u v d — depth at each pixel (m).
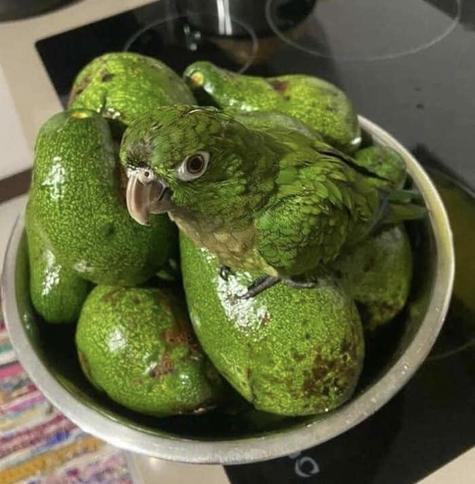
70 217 0.30
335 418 0.30
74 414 0.31
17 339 0.33
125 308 0.31
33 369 0.32
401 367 0.31
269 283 0.29
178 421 0.32
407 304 0.34
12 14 0.54
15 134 0.68
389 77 0.51
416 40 0.53
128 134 0.25
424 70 0.51
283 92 0.36
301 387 0.29
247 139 0.26
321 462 0.34
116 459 0.53
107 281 0.32
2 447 0.54
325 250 0.29
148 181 0.25
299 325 0.29
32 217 0.32
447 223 0.35
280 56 0.53
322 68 0.52
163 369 0.31
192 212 0.27
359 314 0.32
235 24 0.54
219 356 0.30
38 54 0.52
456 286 0.40
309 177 0.28
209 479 0.35
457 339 0.38
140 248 0.31
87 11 0.55
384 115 0.49
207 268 0.30
